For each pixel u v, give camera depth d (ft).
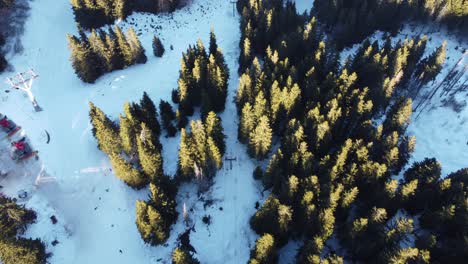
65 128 201.77
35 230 157.89
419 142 207.41
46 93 220.64
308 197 138.21
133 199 171.42
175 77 236.43
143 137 164.25
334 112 174.09
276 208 138.92
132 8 278.87
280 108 185.16
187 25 280.51
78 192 174.09
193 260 137.49
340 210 147.95
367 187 156.35
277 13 257.75
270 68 218.18
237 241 157.99
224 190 174.50
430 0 264.31
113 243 158.61
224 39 270.05
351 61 234.17
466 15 256.11
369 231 136.98
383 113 217.15
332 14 271.08
